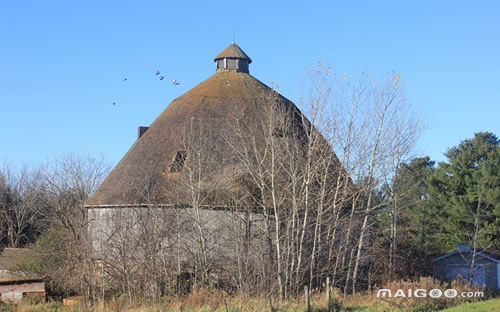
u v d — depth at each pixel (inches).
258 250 1070.4
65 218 1262.3
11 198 2253.9
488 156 1918.1
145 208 1213.1
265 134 1156.5
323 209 1179.9
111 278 1133.7
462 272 1601.9
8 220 2117.4
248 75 1587.1
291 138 1178.0
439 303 908.0
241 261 1087.0
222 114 1400.1
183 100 1493.6
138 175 1312.7
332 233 1172.5
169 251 1133.1
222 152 1242.6
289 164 1131.9
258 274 1013.2
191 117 1405.0
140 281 1080.2
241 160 1134.4
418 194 2098.9
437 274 1619.1
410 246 1582.2
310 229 1173.1
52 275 1210.6
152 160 1342.3
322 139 1144.8
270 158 1171.9
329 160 1105.4
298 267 1023.0
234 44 1657.2
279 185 1129.4
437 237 1934.1
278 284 992.9
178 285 1059.3
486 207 1839.3
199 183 1148.5
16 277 1220.5
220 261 1125.1
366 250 1288.1
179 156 1309.1
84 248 1143.6
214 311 756.6
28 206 2018.9
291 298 897.5
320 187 1159.6
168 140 1376.7
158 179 1291.8
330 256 1084.5
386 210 1416.1
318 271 1135.0
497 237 1835.6
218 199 1166.3
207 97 1461.6
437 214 1980.8
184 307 820.0
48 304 1082.1
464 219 1883.6
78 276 1135.6
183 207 1182.3
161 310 816.9
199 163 1162.6
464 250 1601.9
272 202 1143.6
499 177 1857.8
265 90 1509.6
